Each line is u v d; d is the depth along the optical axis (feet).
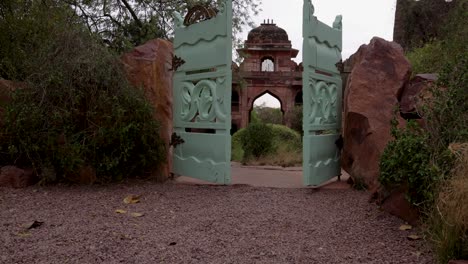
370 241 12.52
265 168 29.76
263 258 11.09
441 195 10.75
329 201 17.74
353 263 10.75
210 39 20.86
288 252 11.56
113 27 42.06
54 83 19.90
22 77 23.00
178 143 22.85
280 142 39.34
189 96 22.38
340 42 23.79
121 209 16.03
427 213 12.30
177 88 23.11
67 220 14.39
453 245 10.02
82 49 20.71
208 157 21.20
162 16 42.19
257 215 15.44
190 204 17.10
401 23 44.75
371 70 20.27
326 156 21.65
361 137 20.10
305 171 20.06
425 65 27.68
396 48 20.67
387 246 12.04
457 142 12.71
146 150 21.06
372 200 17.06
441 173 11.89
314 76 20.44
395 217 14.87
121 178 20.98
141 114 20.45
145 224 14.12
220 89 20.51
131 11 42.01
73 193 18.48
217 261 10.82
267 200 17.80
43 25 24.50
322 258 11.11
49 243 11.92
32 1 26.07
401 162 13.70
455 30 29.07
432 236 11.25
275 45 88.12
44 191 18.72
